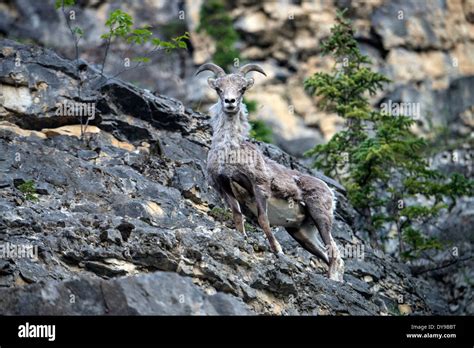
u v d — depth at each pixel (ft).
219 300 40.81
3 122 62.39
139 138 65.51
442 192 83.41
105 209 53.62
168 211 56.03
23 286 40.32
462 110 141.18
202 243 49.37
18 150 57.06
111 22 67.46
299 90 139.13
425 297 72.18
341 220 72.02
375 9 144.77
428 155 110.52
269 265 50.93
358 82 85.97
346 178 83.71
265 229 53.36
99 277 45.24
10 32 134.62
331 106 88.74
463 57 147.84
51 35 134.41
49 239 46.37
